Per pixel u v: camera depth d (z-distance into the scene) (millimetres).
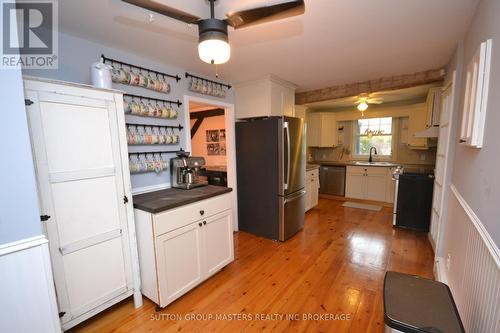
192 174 2643
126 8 1507
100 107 1664
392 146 5309
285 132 3025
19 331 1229
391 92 4160
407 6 1539
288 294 2080
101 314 1855
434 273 2328
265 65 2668
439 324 1021
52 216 1457
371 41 2066
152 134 2400
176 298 1954
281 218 3139
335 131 5859
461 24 1782
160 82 2400
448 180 2334
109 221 1738
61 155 1487
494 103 1102
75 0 1411
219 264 2377
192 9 1540
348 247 2975
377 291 2094
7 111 1127
